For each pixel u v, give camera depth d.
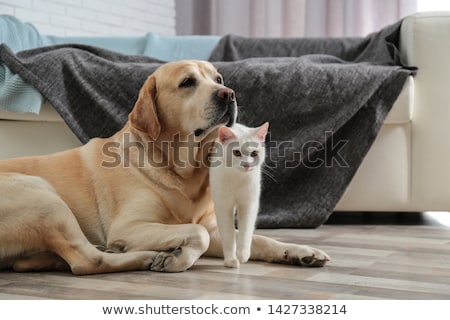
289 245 1.81
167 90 1.85
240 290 1.49
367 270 1.73
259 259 1.86
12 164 1.91
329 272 1.70
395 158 2.71
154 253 1.73
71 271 1.74
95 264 1.66
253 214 1.73
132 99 2.66
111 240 1.81
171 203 1.87
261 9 5.22
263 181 2.66
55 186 1.89
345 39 3.57
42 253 1.73
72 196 1.89
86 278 1.64
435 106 2.71
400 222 2.83
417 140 2.72
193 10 5.33
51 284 1.57
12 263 1.73
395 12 4.59
